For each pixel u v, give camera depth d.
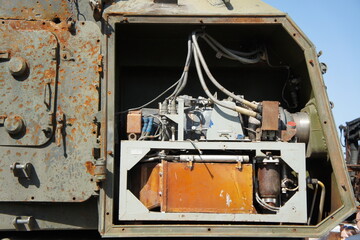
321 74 3.46
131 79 4.31
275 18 3.48
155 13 3.39
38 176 3.21
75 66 3.34
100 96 3.34
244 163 3.38
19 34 3.32
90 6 3.56
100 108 3.33
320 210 3.62
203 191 3.31
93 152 3.20
